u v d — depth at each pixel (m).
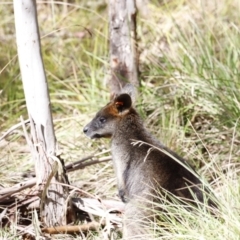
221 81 13.10
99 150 12.40
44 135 10.36
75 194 11.09
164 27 16.11
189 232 9.18
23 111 14.50
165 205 9.31
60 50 16.75
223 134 12.48
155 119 13.07
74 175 11.98
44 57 16.14
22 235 10.30
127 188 10.12
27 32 10.14
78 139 13.02
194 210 9.46
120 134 10.43
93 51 16.44
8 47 16.52
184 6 17.22
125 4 13.30
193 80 13.33
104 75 14.91
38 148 10.41
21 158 12.66
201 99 13.07
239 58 13.46
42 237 10.15
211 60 13.72
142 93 13.47
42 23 17.89
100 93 14.39
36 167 10.52
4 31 17.47
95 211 10.50
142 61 14.80
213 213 9.57
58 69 15.80
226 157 11.95
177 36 15.18
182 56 14.30
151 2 18.02
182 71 13.63
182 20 16.27
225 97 12.84
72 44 16.73
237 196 9.75
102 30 17.31
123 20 13.34
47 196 10.48
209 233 9.05
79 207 10.63
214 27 15.61
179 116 13.02
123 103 10.56
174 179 9.67
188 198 9.52
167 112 13.07
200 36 14.29
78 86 14.64
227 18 16.41
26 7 10.07
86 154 12.54
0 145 13.05
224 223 9.30
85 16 17.83
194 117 13.01
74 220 10.63
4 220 10.65
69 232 10.36
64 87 15.27
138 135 10.37
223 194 9.85
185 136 12.81
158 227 9.40
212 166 11.05
